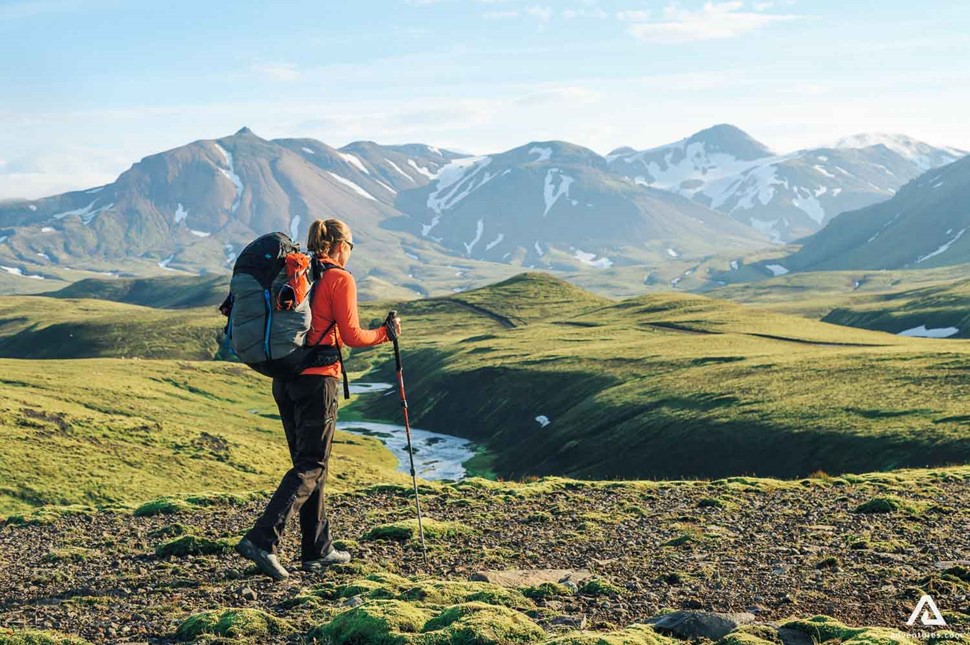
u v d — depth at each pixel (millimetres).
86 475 55344
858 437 77875
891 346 133250
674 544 12930
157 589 10234
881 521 14656
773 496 18625
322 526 10969
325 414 10055
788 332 171125
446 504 17922
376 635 7348
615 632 7164
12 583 10852
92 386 122312
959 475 22828
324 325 9797
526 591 9570
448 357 188125
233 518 16672
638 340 172625
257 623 8156
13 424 66625
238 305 9430
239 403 147250
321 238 9914
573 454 101500
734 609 8992
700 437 90688
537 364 150000
